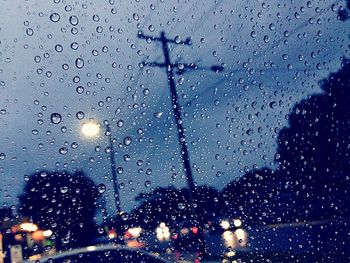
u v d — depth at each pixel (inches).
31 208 67.1
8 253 55.8
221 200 89.3
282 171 86.1
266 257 59.5
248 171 90.4
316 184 78.7
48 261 54.6
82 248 59.1
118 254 56.6
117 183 83.6
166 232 73.8
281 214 78.5
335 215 70.1
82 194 74.2
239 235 74.6
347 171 79.4
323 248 59.9
